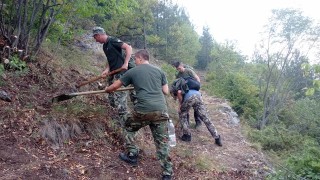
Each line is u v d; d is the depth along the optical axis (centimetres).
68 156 425
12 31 602
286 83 2806
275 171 600
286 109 2569
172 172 443
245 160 620
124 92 483
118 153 469
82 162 421
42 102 516
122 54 498
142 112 403
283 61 2888
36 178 362
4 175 353
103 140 486
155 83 412
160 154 416
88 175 396
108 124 518
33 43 636
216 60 3133
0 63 568
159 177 439
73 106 514
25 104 493
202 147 636
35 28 657
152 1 1805
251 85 2206
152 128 419
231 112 1155
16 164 378
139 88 408
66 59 788
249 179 533
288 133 1241
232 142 738
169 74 1227
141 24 1831
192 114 894
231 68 2808
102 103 591
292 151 996
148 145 534
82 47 1067
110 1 744
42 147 423
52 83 598
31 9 643
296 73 2805
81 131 482
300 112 2238
